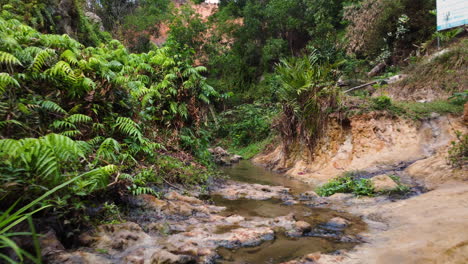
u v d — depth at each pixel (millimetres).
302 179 6879
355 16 15914
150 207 3818
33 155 2684
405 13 13797
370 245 2754
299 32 24172
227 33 26750
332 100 7535
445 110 6867
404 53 13961
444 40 10383
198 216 3869
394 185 4660
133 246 2754
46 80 4441
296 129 8352
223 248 2826
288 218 3670
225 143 15523
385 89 9875
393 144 6562
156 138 6504
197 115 7527
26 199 2660
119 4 28406
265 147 11766
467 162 4738
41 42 5094
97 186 3291
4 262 2074
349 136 7152
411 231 2908
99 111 4957
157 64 7641
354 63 14305
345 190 5121
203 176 6020
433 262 2197
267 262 2535
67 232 2729
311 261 2445
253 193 5301
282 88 8508
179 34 24953
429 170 5074
